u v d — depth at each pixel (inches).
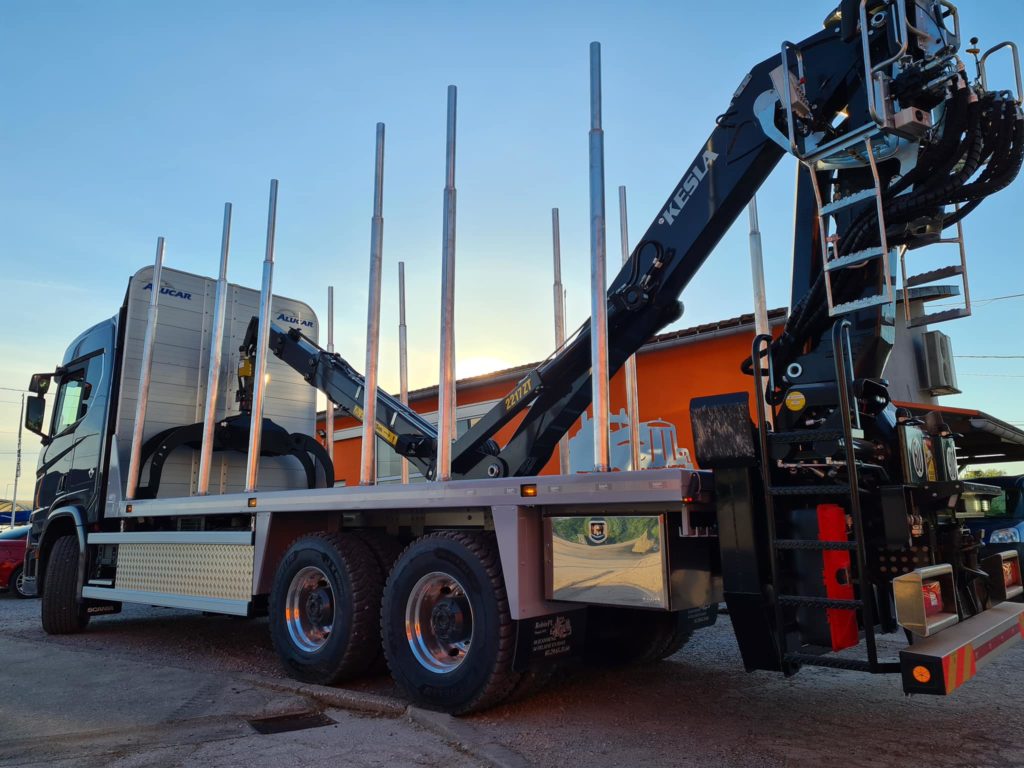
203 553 242.4
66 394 334.0
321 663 195.2
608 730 154.5
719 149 184.5
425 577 177.2
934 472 155.1
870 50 157.8
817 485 140.3
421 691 171.3
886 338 158.6
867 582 125.6
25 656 247.8
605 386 167.6
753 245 210.5
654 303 195.9
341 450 664.4
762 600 138.3
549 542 163.5
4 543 459.8
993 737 146.5
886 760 133.7
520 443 225.3
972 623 136.0
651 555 146.7
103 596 279.6
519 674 163.3
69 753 143.4
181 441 293.1
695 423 147.0
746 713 166.7
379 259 238.1
